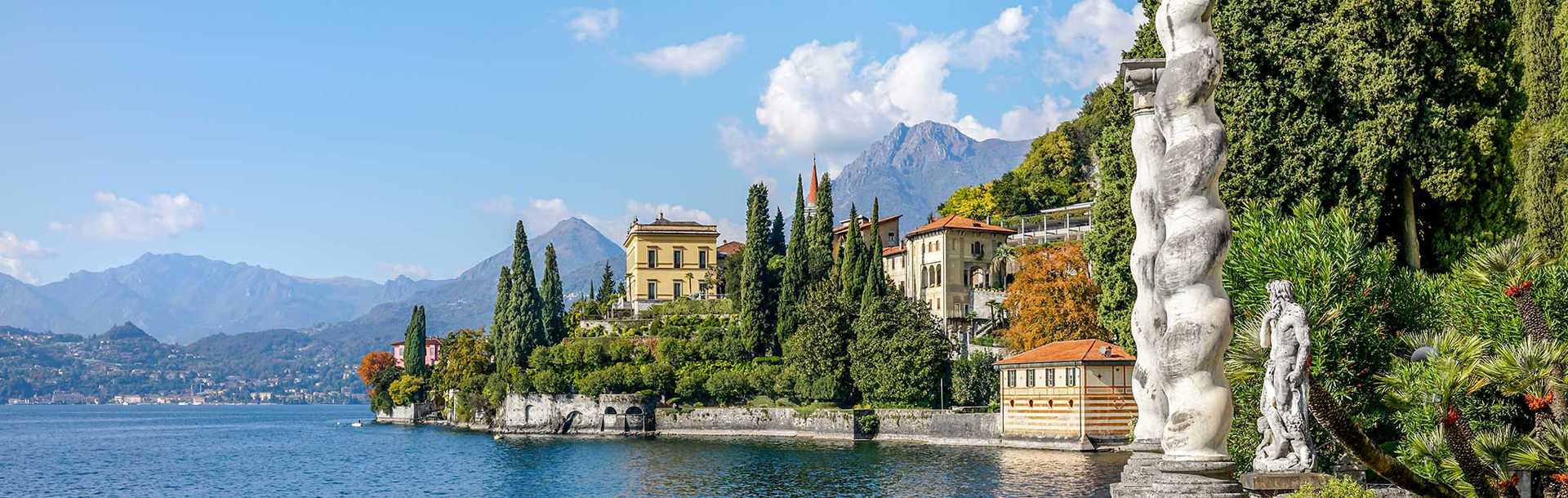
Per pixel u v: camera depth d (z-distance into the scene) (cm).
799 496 7281
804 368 12962
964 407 11662
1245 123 4172
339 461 12169
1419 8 4078
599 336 15888
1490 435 2223
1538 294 2684
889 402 12094
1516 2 4259
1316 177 4081
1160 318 2294
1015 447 10344
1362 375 2797
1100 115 15750
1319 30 4169
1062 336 11250
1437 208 4325
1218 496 1780
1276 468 1784
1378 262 2942
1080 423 9894
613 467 9762
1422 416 2403
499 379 15800
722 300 16750
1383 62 4066
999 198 16888
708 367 14350
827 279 14038
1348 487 1711
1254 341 2228
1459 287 2869
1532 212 3566
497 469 10212
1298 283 2825
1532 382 2152
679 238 18325
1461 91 4144
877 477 8119
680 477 8706
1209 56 1828
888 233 17850
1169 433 1831
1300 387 1791
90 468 12219
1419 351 2306
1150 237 2295
